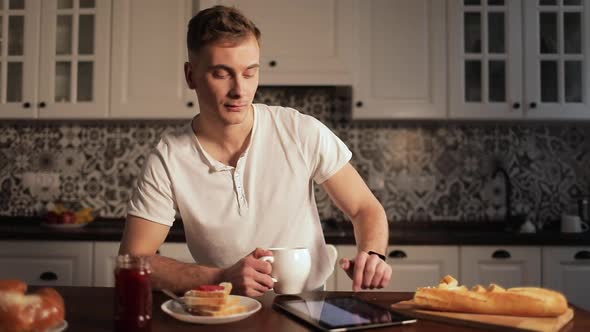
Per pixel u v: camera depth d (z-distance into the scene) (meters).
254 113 1.27
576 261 2.39
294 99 2.92
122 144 2.94
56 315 0.75
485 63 2.64
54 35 2.70
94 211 2.94
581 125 2.90
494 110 2.63
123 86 2.66
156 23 2.67
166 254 2.38
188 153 1.23
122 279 0.76
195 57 1.09
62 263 2.42
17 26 2.73
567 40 2.69
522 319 0.80
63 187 2.94
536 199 2.90
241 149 1.25
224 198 1.21
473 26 2.68
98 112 2.66
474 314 0.83
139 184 1.21
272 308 0.91
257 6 2.61
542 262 2.39
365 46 2.63
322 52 2.62
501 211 2.90
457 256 2.39
